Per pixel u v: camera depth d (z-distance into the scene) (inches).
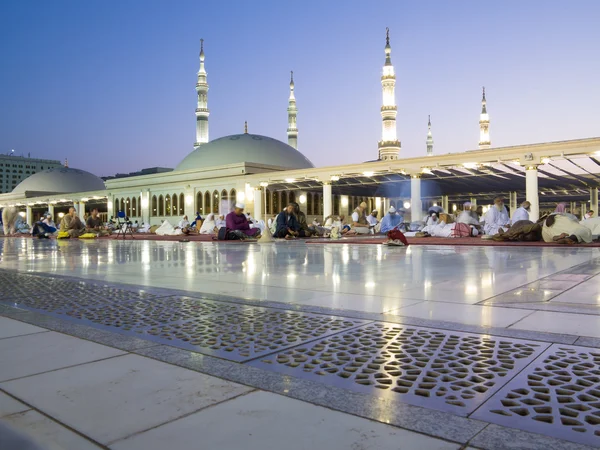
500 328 149.4
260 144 2416.3
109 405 93.7
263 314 180.2
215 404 93.5
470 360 119.0
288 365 118.7
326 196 1531.7
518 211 713.0
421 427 82.0
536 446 74.8
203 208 2003.0
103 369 116.3
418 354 124.9
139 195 2300.7
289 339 143.1
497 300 197.5
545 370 110.2
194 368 116.4
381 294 220.5
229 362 121.3
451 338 139.7
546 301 192.2
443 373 110.2
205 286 257.6
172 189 2134.6
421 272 304.0
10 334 153.6
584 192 1903.3
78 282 278.5
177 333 153.3
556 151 1101.1
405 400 94.6
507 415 86.7
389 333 147.3
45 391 101.7
